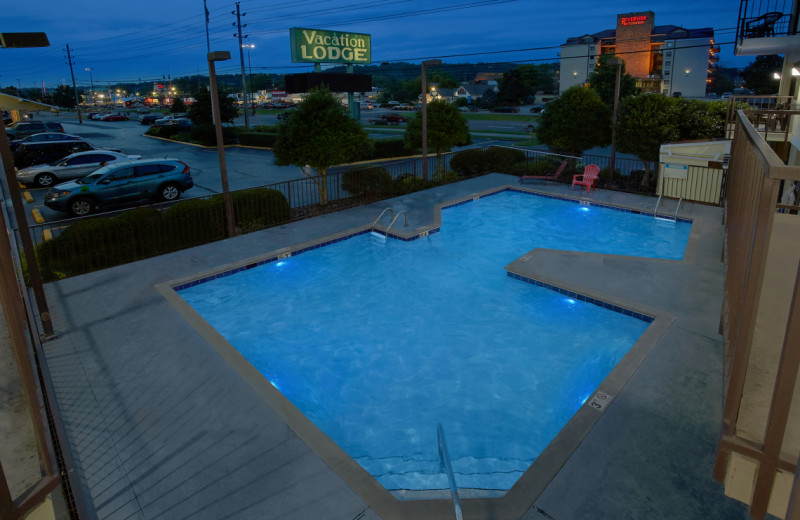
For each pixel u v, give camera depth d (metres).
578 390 6.65
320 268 10.68
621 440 4.92
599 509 4.16
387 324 8.48
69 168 19.88
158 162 16.91
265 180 21.30
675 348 6.55
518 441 5.80
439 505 4.27
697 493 4.29
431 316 8.68
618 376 5.92
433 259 11.09
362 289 9.77
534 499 4.27
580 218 13.77
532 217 13.92
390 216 13.35
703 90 77.38
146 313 7.91
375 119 58.97
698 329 7.04
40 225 9.63
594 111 17.97
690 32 77.06
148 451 5.01
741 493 2.57
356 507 4.29
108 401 5.80
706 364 6.17
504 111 79.81
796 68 11.85
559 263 9.78
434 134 17.55
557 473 4.54
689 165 14.02
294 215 13.54
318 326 8.48
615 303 7.98
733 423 2.53
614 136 16.55
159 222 10.81
